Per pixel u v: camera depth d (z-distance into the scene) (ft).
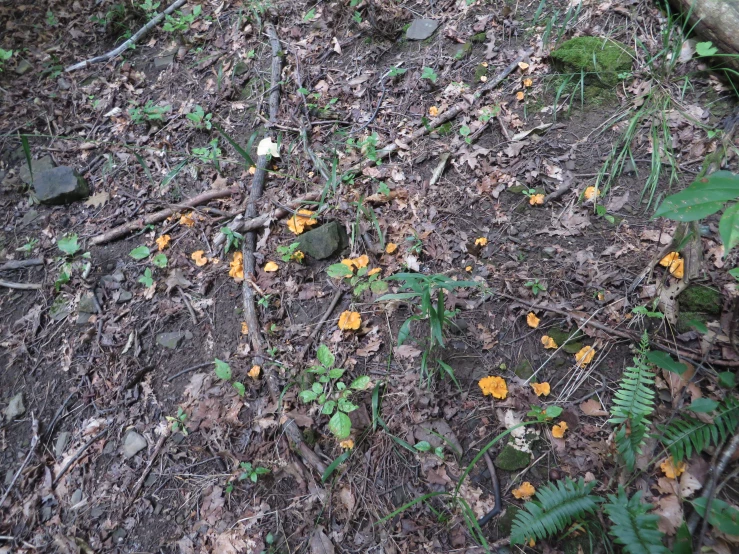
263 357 4.68
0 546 4.18
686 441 3.61
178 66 7.22
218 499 4.15
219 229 5.59
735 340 4.06
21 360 5.06
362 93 6.31
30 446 4.61
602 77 5.53
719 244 4.45
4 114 6.98
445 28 6.54
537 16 5.81
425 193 5.38
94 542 4.12
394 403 4.34
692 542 3.44
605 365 4.25
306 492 4.10
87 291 5.38
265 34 7.14
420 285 3.92
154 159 6.30
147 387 4.79
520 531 3.43
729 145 4.72
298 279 5.12
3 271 5.63
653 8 5.86
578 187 5.09
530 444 4.03
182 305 5.18
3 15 8.18
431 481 3.99
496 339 4.51
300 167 5.84
